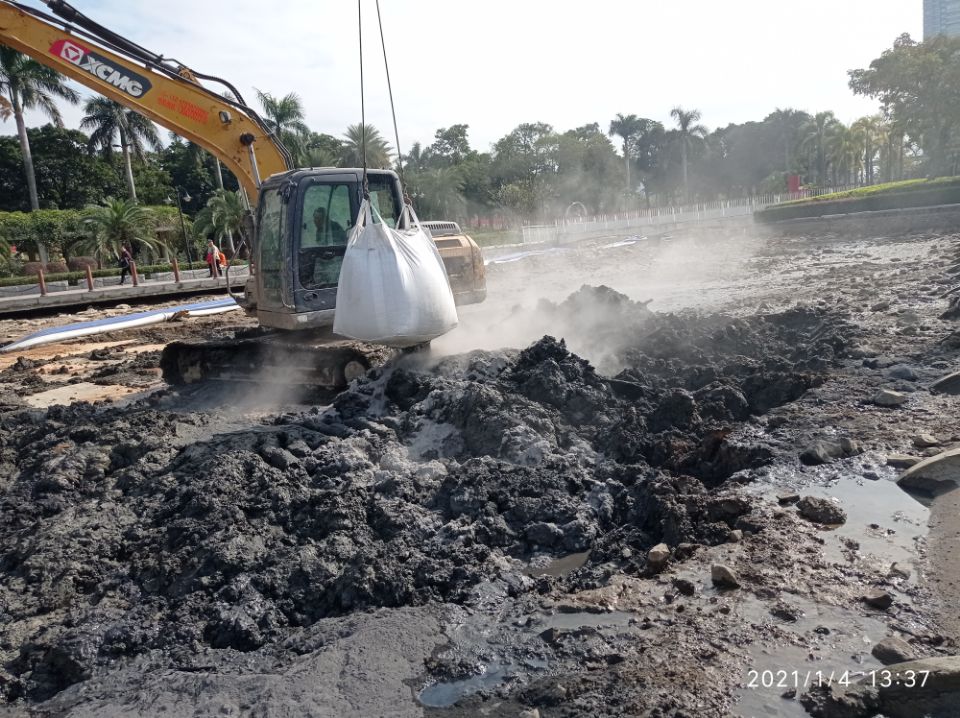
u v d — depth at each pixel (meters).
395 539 5.05
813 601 4.01
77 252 38.00
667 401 6.96
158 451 6.85
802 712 3.22
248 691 3.78
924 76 46.88
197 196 62.25
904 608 3.89
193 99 10.51
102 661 4.15
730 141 107.31
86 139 53.66
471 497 5.45
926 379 7.59
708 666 3.55
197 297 26.31
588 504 5.52
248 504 5.42
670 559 4.62
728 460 5.98
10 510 5.97
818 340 9.40
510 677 3.70
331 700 3.63
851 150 88.25
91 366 13.38
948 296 12.14
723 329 9.75
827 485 5.47
